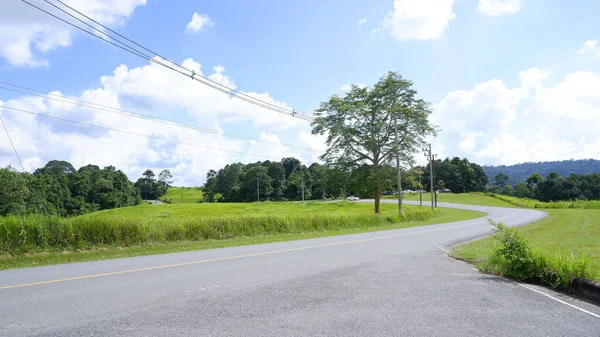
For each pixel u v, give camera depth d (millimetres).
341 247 14352
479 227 26469
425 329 4844
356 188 44719
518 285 7660
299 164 132500
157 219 18125
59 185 79125
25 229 13258
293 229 22578
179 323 4992
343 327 4879
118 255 12672
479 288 7289
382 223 29719
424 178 137000
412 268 9477
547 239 15742
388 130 44312
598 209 54344
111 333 4605
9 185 55469
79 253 13062
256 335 4559
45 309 5621
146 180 148250
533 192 132500
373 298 6379
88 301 6078
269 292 6770
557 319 5379
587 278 6914
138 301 6090
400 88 44938
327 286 7289
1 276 8359
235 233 19750
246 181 115812
